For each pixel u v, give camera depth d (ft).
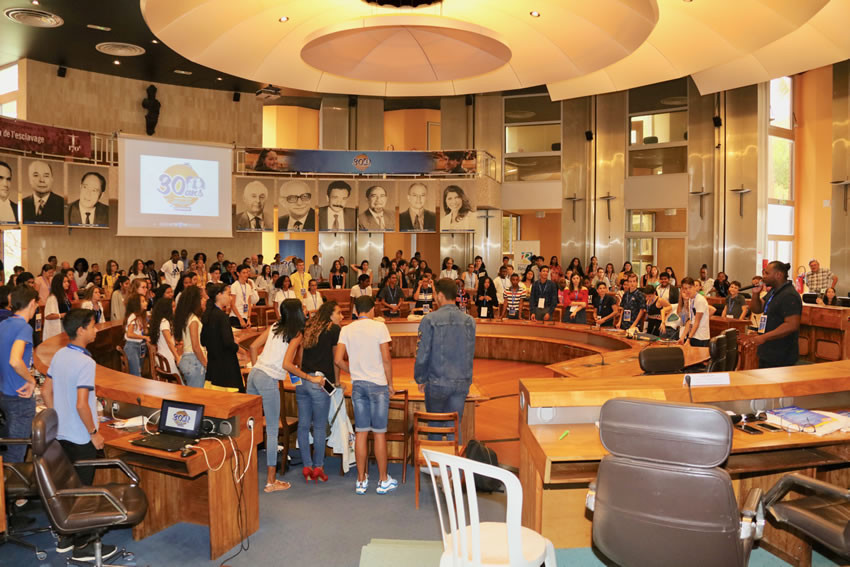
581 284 45.47
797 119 55.93
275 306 33.68
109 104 48.88
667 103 54.90
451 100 59.77
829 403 13.78
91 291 28.58
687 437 7.97
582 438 11.58
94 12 34.06
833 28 24.63
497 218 58.59
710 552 7.93
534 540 9.42
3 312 16.66
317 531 13.30
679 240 55.31
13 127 38.78
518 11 25.26
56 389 12.27
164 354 19.47
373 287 52.65
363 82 32.01
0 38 39.17
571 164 57.93
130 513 10.77
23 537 13.00
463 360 15.98
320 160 50.16
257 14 24.66
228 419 12.67
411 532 13.23
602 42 25.82
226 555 12.26
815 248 54.85
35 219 40.91
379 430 15.49
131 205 45.32
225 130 53.98
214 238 53.16
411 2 23.81
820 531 9.40
